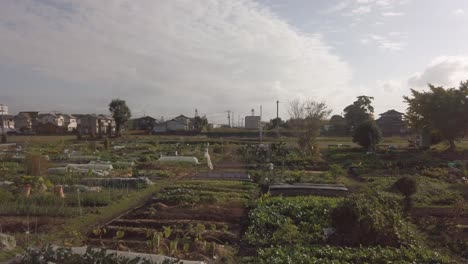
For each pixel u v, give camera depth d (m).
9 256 7.96
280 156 29.56
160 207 12.41
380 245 8.61
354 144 43.56
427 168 22.00
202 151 34.38
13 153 30.42
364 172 21.98
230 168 24.75
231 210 12.09
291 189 16.11
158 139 53.75
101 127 70.12
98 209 12.48
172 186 16.64
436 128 30.39
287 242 8.99
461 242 9.11
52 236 9.54
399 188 12.09
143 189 16.41
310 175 20.19
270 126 76.50
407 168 23.12
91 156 28.89
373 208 9.13
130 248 8.56
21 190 14.06
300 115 33.59
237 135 66.69
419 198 13.67
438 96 29.88
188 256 7.96
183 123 83.81
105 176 19.06
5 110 67.38
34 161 19.00
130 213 11.90
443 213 11.91
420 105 31.52
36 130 70.81
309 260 7.33
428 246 8.95
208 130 78.50
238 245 9.09
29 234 9.67
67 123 89.06
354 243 8.77
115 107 62.34
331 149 35.84
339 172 19.92
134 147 38.34
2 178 17.75
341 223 9.01
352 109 62.66
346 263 7.30
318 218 10.63
